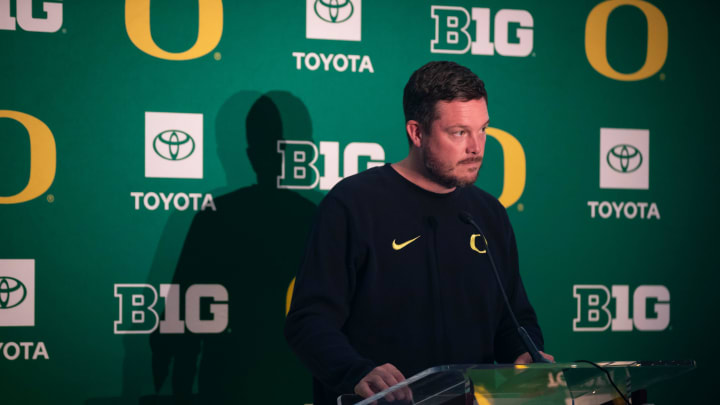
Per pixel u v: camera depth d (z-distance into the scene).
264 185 7.50
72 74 7.20
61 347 7.12
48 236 7.12
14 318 7.03
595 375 3.84
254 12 7.52
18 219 7.07
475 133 4.98
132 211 7.27
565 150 8.05
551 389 3.87
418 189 5.27
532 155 7.98
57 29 7.18
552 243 7.98
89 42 7.23
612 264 8.08
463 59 7.90
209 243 7.39
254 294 7.46
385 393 3.67
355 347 5.04
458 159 4.96
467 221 5.23
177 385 7.30
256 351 7.45
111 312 7.21
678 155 8.24
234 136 7.46
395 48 7.77
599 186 8.09
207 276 7.38
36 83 7.13
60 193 7.14
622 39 8.18
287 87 7.57
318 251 5.01
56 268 7.12
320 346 4.53
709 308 8.23
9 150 7.07
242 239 7.45
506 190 7.93
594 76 8.12
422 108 5.01
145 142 7.30
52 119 7.15
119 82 7.27
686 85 8.27
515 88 7.98
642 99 8.20
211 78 7.44
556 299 7.97
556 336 7.96
